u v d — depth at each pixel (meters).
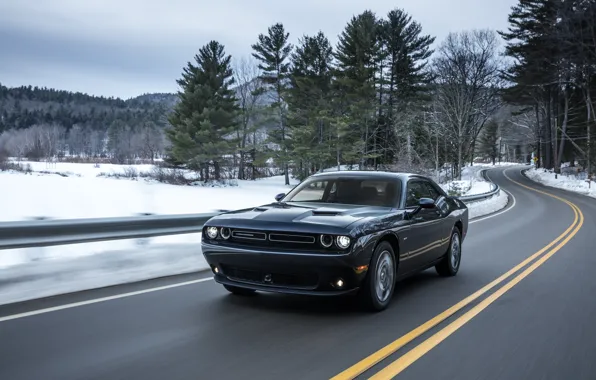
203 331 4.15
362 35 44.94
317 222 4.58
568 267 7.94
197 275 6.58
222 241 4.89
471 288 6.23
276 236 4.59
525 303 5.46
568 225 15.62
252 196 32.47
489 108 60.00
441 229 6.43
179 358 3.49
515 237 12.18
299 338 4.02
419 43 53.88
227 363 3.41
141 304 5.01
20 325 4.21
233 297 5.36
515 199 30.92
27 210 17.97
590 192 37.53
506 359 3.66
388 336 4.12
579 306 5.37
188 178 43.28
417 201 6.03
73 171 45.06
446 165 57.28
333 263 4.38
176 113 43.38
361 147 40.84
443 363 3.53
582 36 45.31
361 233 4.53
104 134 176.25
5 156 41.94
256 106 46.25
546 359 3.68
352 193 5.83
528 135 85.25
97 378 3.10
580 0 45.41
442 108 51.66
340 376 3.21
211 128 39.06
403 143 46.38
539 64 51.69
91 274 6.12
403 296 5.70
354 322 4.52
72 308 4.78
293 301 5.24
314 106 42.56
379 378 3.20
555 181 49.41
